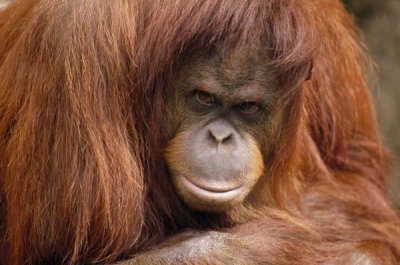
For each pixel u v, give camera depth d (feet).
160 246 23.95
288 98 23.82
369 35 42.68
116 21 23.07
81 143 22.75
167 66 23.24
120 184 23.11
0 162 24.43
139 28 23.48
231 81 22.71
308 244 25.99
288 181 26.91
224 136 22.91
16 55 23.72
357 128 31.14
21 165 23.25
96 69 22.82
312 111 28.71
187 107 23.36
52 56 22.79
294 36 23.20
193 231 24.57
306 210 28.76
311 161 29.37
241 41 22.52
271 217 26.35
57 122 22.77
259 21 22.77
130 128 23.66
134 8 23.47
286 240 24.77
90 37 22.75
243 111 23.36
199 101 23.20
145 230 24.47
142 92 23.65
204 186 22.82
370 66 33.94
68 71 22.56
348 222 29.14
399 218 32.60
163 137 23.97
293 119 24.79
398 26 42.34
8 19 25.22
